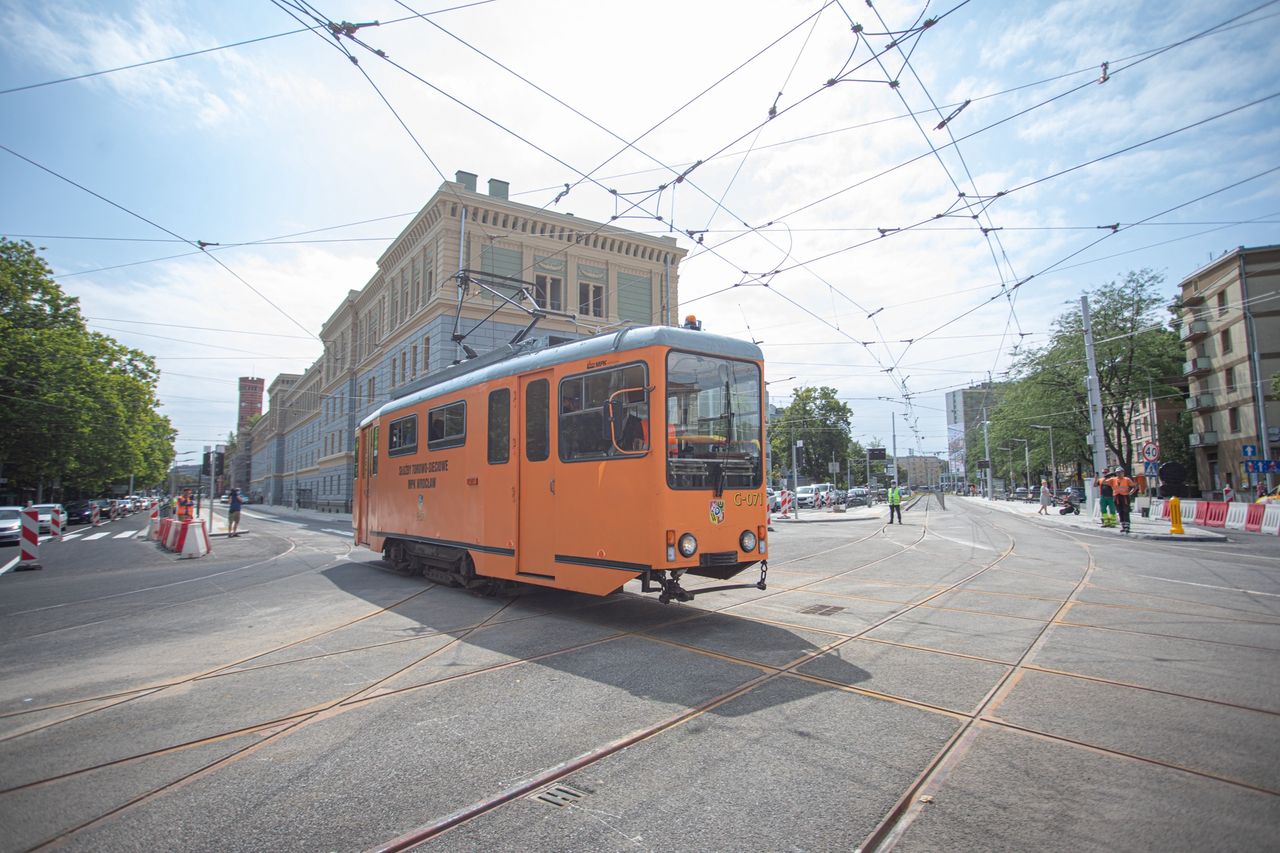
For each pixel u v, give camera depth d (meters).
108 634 7.83
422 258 37.22
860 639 6.78
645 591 6.98
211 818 3.38
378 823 3.29
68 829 3.29
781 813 3.30
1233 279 42.72
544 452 8.30
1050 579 10.67
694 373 7.37
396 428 12.65
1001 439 53.66
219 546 21.33
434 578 11.27
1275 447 40.41
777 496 36.28
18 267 34.25
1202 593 9.23
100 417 37.38
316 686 5.55
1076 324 43.59
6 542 24.94
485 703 5.03
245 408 141.75
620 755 4.04
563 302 36.22
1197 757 3.87
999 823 3.18
